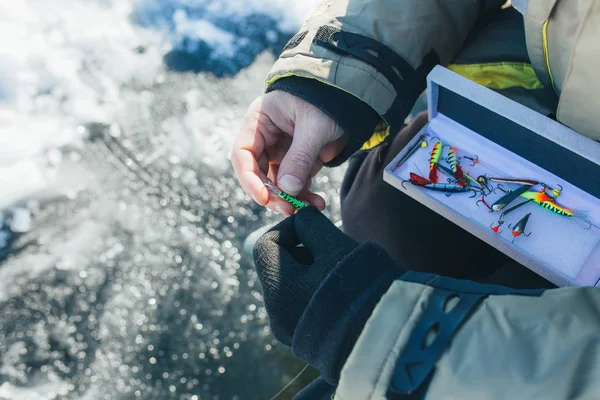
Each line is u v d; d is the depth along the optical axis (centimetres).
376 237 120
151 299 172
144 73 205
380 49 104
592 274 94
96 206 183
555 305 59
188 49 209
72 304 171
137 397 160
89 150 191
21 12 208
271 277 77
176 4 215
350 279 66
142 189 187
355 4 108
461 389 55
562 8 83
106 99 199
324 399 106
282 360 163
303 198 108
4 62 198
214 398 159
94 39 208
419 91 113
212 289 173
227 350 166
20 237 178
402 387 56
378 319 60
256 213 185
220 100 202
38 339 166
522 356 55
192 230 182
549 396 52
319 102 100
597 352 53
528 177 104
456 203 105
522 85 111
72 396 160
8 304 170
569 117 92
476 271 115
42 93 197
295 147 102
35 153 188
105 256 177
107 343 167
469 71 117
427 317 59
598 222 98
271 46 211
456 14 112
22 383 161
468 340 57
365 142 108
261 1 215
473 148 109
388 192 121
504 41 115
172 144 193
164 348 166
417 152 112
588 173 94
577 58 82
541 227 99
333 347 62
